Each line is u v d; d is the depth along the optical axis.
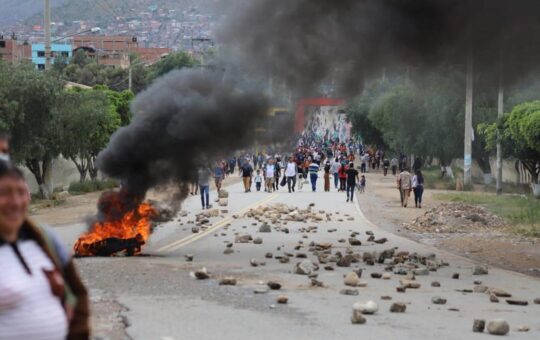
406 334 9.32
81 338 3.77
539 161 44.19
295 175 47.44
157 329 9.21
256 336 9.02
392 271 15.18
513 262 18.23
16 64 33.91
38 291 3.58
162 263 15.11
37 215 30.25
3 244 3.61
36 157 34.84
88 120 38.19
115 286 12.16
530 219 29.03
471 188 49.25
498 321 9.50
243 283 12.94
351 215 30.64
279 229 23.86
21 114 31.52
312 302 11.41
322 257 16.47
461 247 21.38
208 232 22.72
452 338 9.18
